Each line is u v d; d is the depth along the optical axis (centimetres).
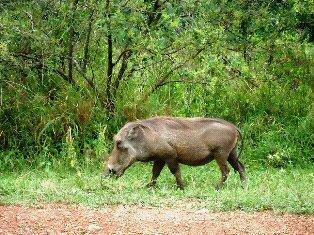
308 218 1075
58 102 1714
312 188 1317
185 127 1390
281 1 1745
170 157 1374
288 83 1930
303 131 1802
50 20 1717
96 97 1748
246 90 1902
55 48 1703
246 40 1747
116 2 1628
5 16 1698
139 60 1684
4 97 1705
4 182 1369
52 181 1388
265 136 1795
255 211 1126
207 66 1645
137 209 1137
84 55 1761
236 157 1429
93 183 1341
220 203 1163
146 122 1386
